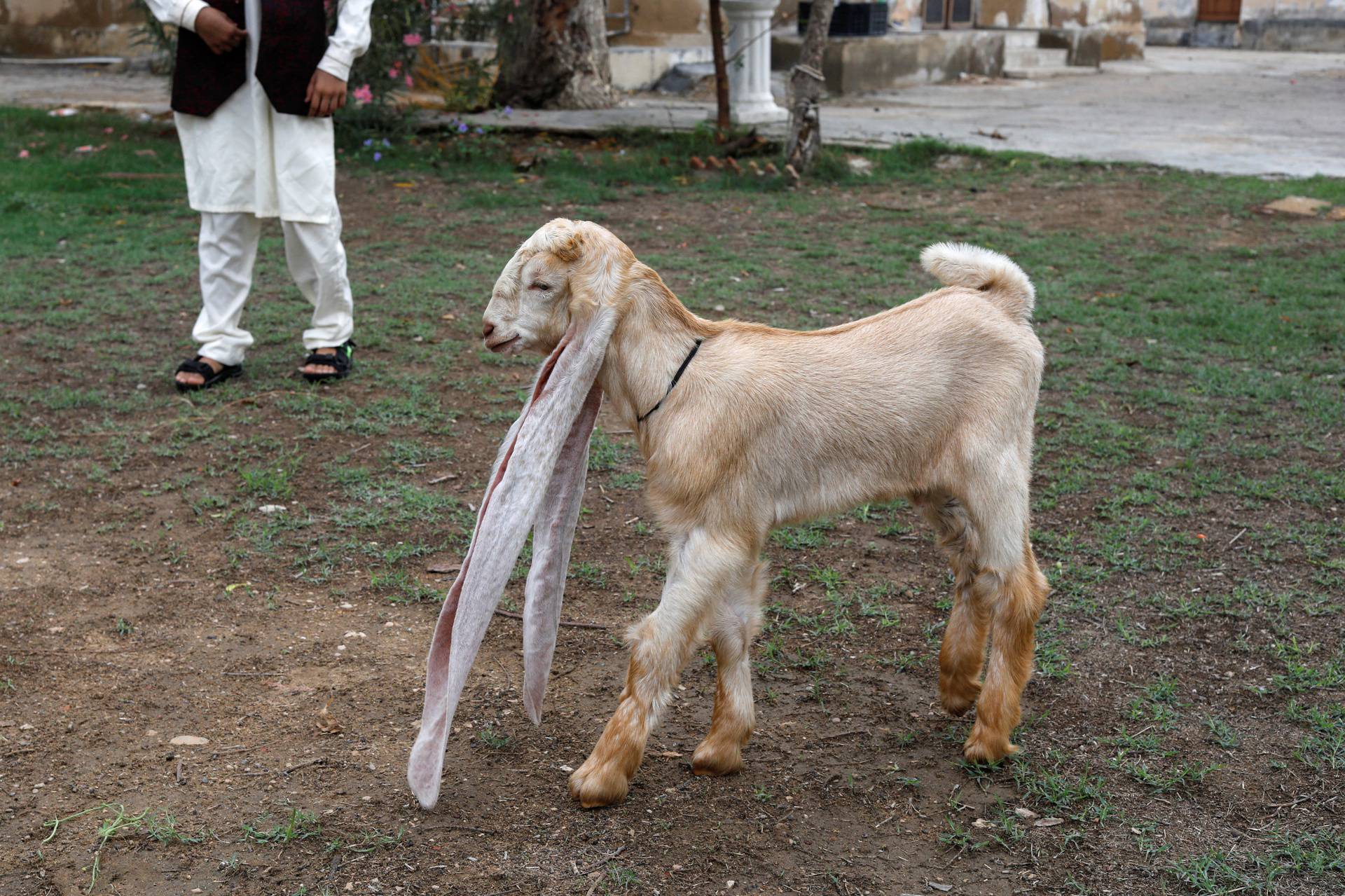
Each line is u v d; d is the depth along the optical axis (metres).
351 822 3.27
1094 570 4.76
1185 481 5.59
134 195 11.72
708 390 3.22
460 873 3.08
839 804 3.39
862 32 20.05
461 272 9.27
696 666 4.16
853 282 8.90
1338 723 3.73
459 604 3.17
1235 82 22.58
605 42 16.95
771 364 3.27
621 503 5.46
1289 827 3.28
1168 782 3.46
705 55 19.77
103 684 3.92
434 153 13.72
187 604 4.45
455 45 18.53
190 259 9.58
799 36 19.98
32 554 4.80
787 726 3.79
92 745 3.59
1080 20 26.30
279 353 7.30
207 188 6.38
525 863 3.12
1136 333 7.77
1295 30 30.30
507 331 3.27
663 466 3.24
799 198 12.00
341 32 6.14
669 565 3.33
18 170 12.52
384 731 3.72
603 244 3.22
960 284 3.58
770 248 10.02
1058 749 3.65
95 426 6.11
